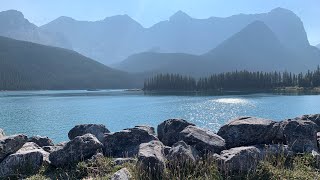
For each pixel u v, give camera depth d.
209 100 138.75
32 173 11.08
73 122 66.75
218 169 10.02
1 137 13.46
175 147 10.70
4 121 69.00
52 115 82.94
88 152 11.70
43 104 129.88
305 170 10.09
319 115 14.31
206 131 12.35
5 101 155.00
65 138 45.59
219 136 12.20
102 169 10.68
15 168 11.19
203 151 11.30
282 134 12.04
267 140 12.10
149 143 11.35
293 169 10.13
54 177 10.68
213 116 77.44
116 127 59.16
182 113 84.56
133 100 152.12
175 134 13.55
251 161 9.99
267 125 12.17
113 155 12.34
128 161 11.09
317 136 12.27
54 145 15.06
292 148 11.22
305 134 11.37
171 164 10.19
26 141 13.34
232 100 136.62
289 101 127.88
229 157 10.07
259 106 104.62
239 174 9.78
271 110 91.25
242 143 12.04
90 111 94.31
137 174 9.59
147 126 15.55
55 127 58.69
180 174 9.79
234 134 12.20
